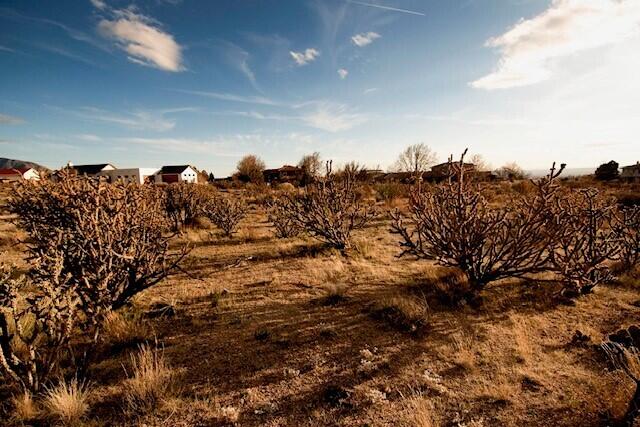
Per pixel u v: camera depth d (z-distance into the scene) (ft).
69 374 10.51
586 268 15.34
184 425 8.46
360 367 10.89
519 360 11.20
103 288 13.34
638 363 9.99
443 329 13.61
